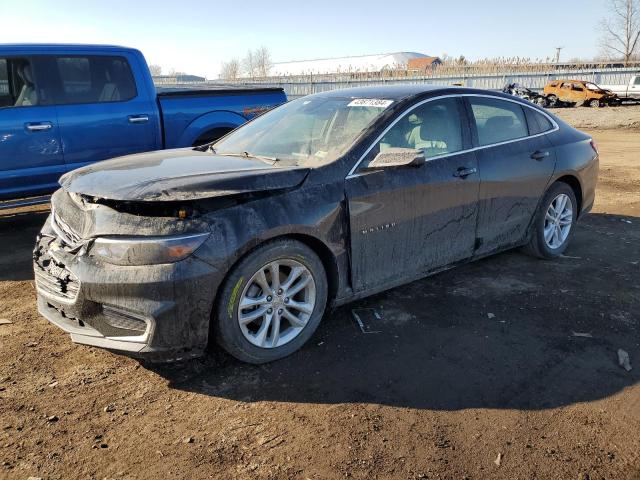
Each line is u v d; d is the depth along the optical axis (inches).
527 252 203.3
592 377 125.5
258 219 119.5
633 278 187.5
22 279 185.8
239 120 274.7
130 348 113.5
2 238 233.9
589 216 279.0
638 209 295.7
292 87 1346.0
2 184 218.1
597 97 1181.7
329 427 106.7
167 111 254.4
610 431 106.6
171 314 111.3
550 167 192.2
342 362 130.6
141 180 120.9
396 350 136.5
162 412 111.3
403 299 166.6
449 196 158.4
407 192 147.0
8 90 219.9
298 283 132.2
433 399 116.3
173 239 110.4
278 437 103.8
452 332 146.2
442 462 97.3
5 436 102.9
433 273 162.6
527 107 194.1
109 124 238.4
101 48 239.6
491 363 131.0
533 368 129.2
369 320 152.3
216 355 133.0
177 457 98.3
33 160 223.1
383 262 146.7
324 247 133.3
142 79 249.4
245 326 123.7
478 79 1434.5
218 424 107.7
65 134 228.7
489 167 170.2
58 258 122.2
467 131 168.4
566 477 94.1
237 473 94.5
